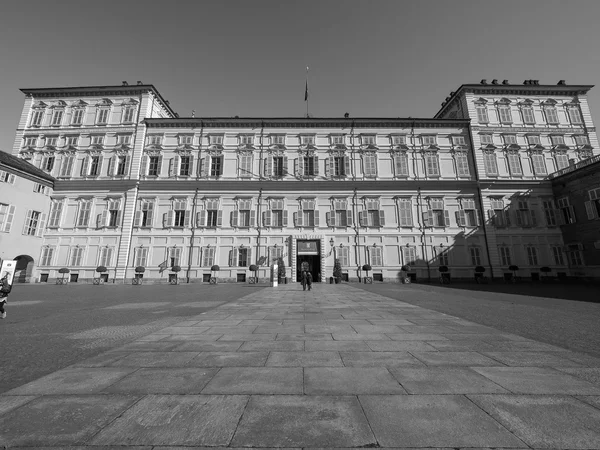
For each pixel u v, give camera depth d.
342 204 33.44
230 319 9.11
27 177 30.55
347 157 34.56
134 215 32.97
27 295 18.31
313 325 8.12
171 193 33.56
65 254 32.09
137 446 2.66
